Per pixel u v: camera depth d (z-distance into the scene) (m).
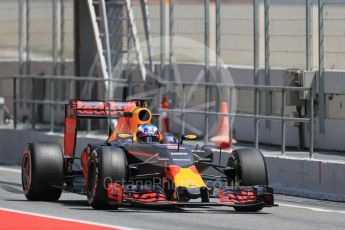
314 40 66.69
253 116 60.19
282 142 58.25
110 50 82.12
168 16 80.44
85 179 47.44
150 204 41.34
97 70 80.69
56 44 89.38
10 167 72.81
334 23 63.31
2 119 89.12
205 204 42.00
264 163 45.16
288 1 66.81
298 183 56.16
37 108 92.56
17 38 98.56
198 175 42.69
